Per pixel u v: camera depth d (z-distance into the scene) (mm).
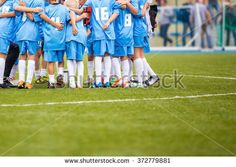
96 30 27359
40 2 26641
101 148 15867
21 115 19859
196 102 22844
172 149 15812
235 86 28516
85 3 27594
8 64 27531
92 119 19109
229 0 60594
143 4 28172
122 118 19312
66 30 27000
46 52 26844
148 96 24250
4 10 26891
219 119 19422
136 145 16109
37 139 16719
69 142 16406
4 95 24312
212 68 40125
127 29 27547
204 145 16188
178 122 18812
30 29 26438
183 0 62531
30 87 26906
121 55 27781
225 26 60469
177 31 60719
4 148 16031
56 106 21562
